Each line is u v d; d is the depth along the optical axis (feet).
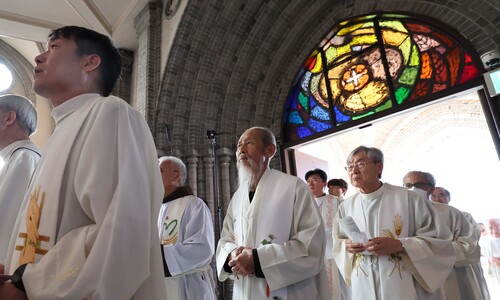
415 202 8.51
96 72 4.45
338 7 22.70
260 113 24.03
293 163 23.48
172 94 23.11
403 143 42.80
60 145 3.65
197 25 22.97
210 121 23.25
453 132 40.81
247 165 7.74
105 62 4.54
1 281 2.93
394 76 20.10
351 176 9.14
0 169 6.09
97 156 3.32
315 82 23.77
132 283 2.94
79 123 3.72
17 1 24.36
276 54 24.36
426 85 18.61
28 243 3.28
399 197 8.62
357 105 21.27
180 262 8.39
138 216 3.18
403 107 18.98
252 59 24.30
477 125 38.52
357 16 21.81
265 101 24.30
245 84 24.21
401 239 7.70
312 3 23.17
